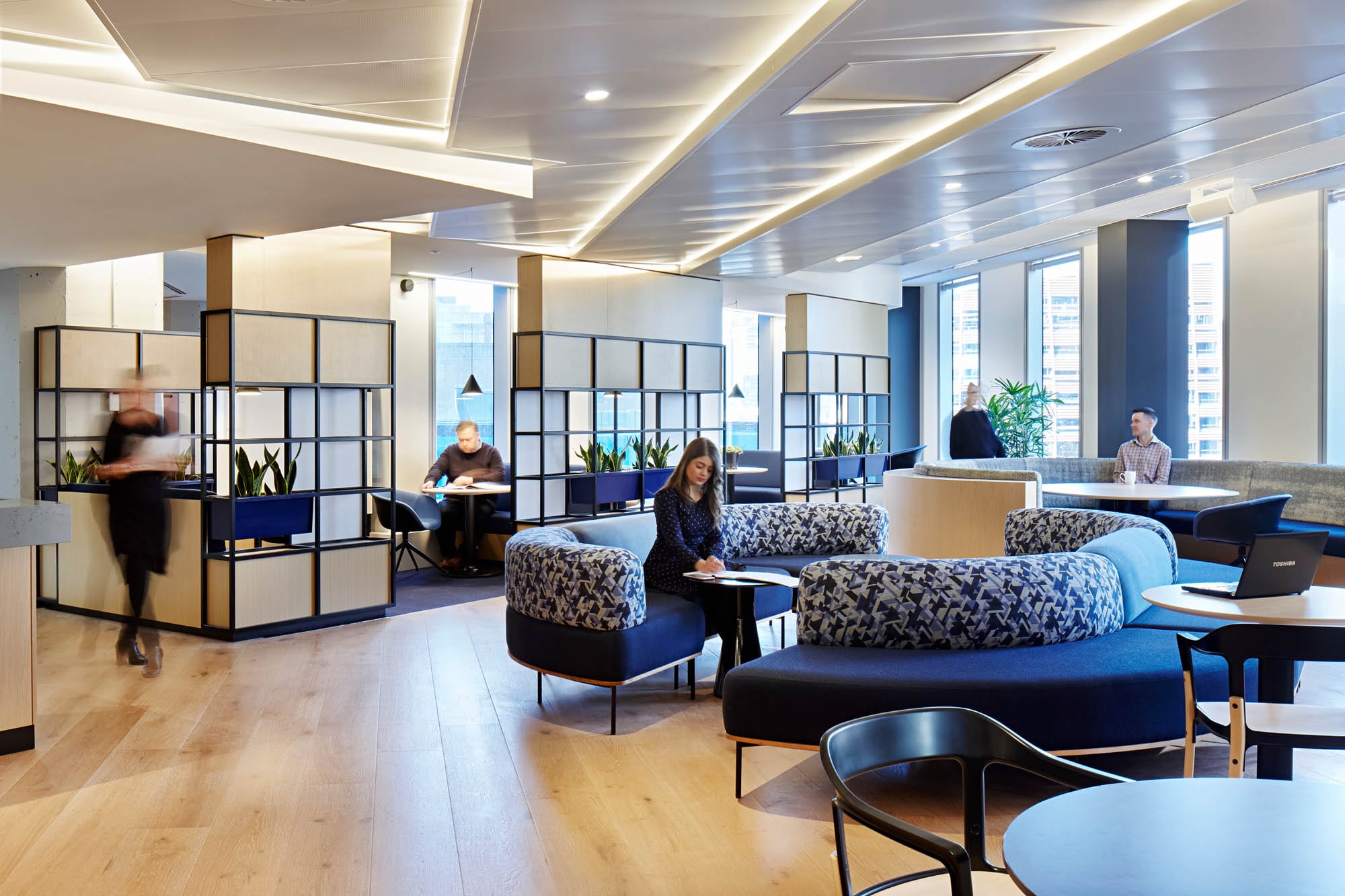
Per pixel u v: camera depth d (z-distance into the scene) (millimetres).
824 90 4520
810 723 3264
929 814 3221
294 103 4535
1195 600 3115
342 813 3295
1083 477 9297
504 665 5328
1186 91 4453
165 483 6738
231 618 5867
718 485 5062
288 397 6344
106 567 6578
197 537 6062
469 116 4766
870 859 2914
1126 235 9203
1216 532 6414
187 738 4086
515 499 8195
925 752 1940
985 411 10031
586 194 6719
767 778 3619
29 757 3859
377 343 6672
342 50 3951
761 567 5719
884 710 3195
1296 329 8602
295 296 6297
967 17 3760
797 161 5852
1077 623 3752
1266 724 2617
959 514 7855
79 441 7293
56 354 7070
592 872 2840
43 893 2717
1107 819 1501
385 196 5348
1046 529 5504
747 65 4426
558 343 8383
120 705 4566
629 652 4195
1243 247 9094
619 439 11078
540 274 8320
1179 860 1351
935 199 6535
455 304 10609
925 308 14070
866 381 11086
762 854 2961
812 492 10125
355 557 6473
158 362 7695
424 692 4805
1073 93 4461
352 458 6734
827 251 8523
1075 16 3828
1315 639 2451
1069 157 5547
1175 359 9180
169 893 2717
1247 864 1335
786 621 6418
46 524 3941
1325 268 8320
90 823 3211
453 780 3607
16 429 7473
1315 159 7160
